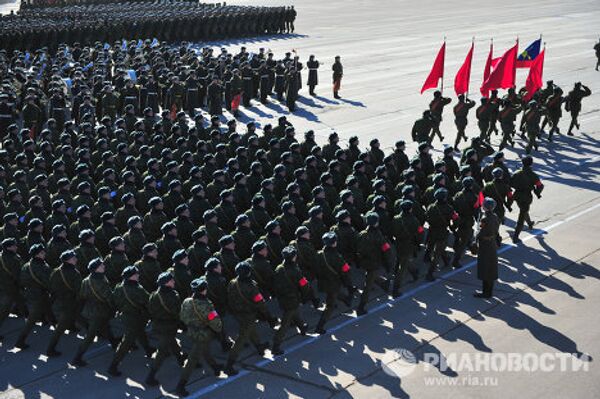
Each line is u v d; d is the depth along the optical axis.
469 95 33.50
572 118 26.48
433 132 24.81
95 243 14.07
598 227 17.84
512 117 24.41
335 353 12.20
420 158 18.02
